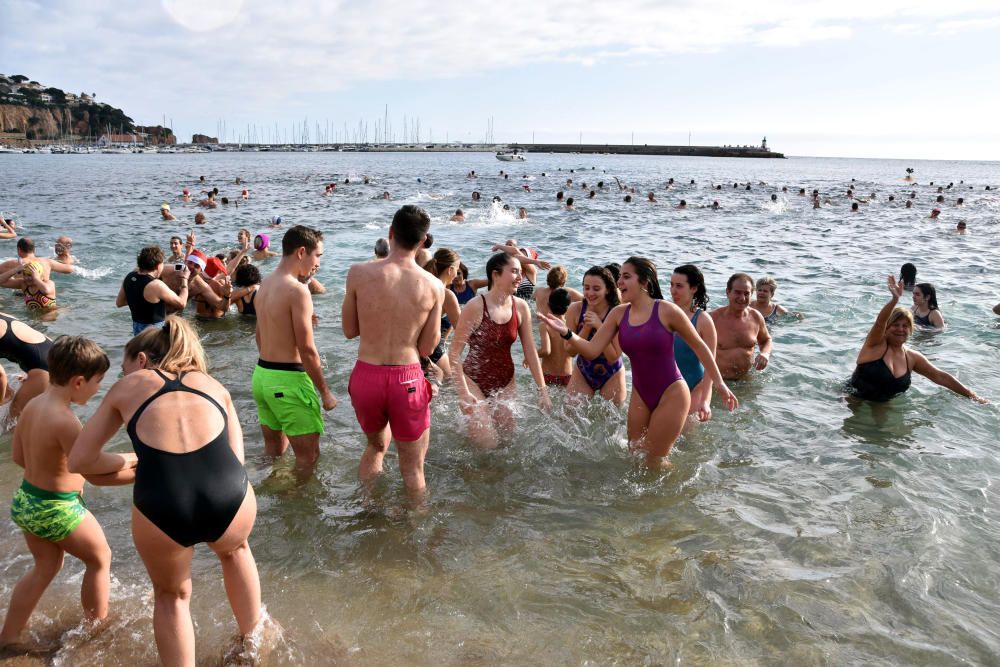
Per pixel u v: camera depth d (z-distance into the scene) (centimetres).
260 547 405
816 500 469
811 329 939
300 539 414
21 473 490
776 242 1933
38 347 564
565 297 659
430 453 537
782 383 719
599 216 2583
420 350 465
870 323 974
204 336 866
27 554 398
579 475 505
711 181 5684
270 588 368
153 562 292
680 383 507
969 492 480
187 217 2262
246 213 2430
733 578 379
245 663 311
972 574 383
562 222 2352
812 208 3150
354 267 450
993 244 1931
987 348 852
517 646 326
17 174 5316
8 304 1012
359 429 580
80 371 324
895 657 319
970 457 539
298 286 466
